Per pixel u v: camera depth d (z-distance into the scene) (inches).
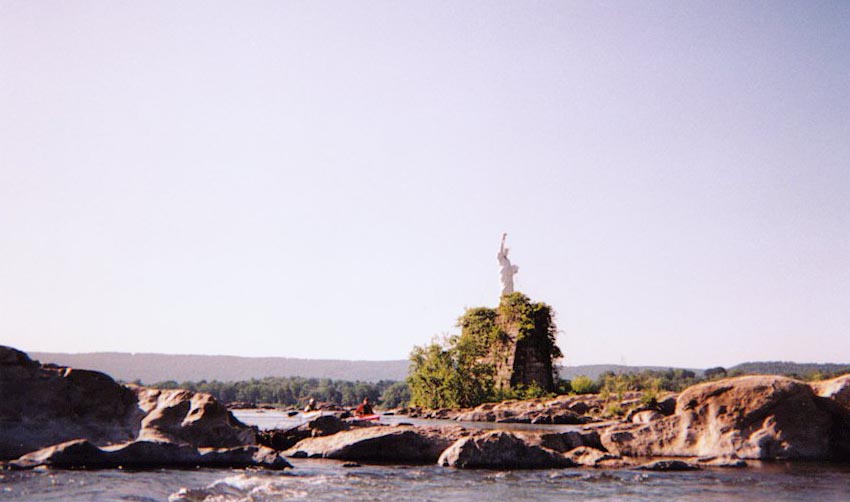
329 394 6368.1
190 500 572.1
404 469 819.4
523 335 2448.3
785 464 889.5
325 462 863.7
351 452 903.7
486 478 766.5
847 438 941.8
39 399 769.6
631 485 733.9
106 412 811.4
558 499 653.9
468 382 2391.7
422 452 916.0
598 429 1226.0
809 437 938.7
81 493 567.8
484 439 864.9
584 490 703.1
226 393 6067.9
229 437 857.5
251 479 687.1
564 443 986.1
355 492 660.1
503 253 2753.4
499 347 2512.3
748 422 954.7
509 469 836.6
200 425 842.8
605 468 855.1
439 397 2407.7
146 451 738.8
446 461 859.4
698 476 794.2
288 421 1657.2
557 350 2546.8
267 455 789.9
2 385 754.8
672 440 981.8
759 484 743.1
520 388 2383.1
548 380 2488.9
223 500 582.6
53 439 754.8
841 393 966.4
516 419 1809.8
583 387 2556.6
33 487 582.9
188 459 757.9
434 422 1748.3
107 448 734.5
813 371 1835.6
